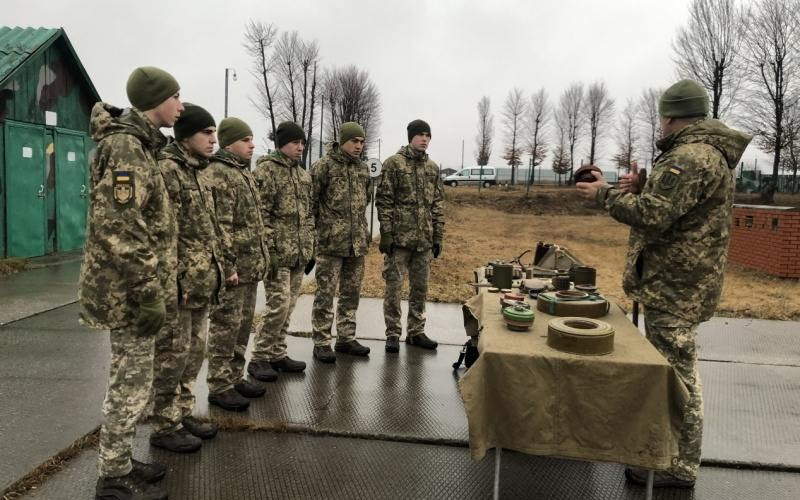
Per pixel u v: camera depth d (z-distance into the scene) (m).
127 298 2.68
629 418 2.56
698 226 2.97
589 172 3.18
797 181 26.92
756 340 6.14
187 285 3.28
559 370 2.59
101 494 2.79
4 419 3.71
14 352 5.01
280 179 4.45
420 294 5.57
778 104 20.03
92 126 2.70
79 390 4.21
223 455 3.39
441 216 5.55
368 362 5.14
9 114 9.27
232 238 3.83
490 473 3.31
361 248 5.09
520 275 4.39
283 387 4.47
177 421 3.41
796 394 4.64
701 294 3.01
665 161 2.94
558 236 17.44
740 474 3.41
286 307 4.59
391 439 3.67
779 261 9.78
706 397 4.55
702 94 3.04
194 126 3.32
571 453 2.61
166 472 3.17
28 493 2.91
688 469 3.17
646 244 3.12
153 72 2.82
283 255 4.48
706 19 20.34
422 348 5.60
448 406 4.19
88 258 2.66
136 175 2.63
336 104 29.70
